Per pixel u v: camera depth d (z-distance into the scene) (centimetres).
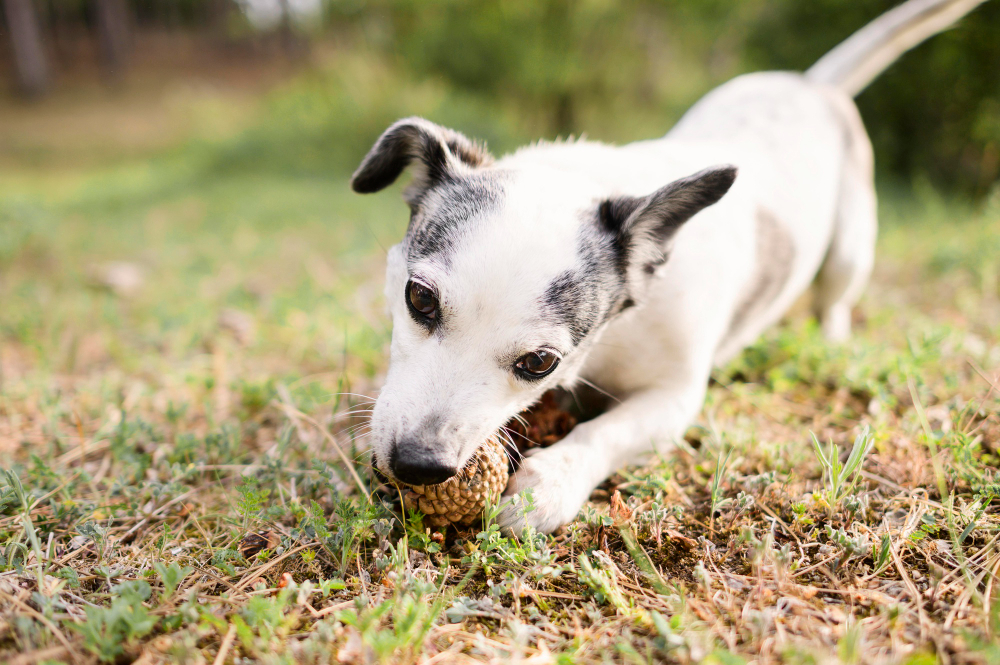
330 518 35
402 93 178
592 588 31
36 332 63
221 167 176
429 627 28
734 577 32
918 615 30
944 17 67
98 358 58
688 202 38
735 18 185
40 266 90
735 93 62
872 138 150
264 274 88
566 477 36
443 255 35
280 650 27
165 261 93
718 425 44
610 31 190
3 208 107
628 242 38
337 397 44
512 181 38
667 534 34
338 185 154
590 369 43
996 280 68
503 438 37
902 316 62
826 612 30
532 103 199
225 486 39
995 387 43
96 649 27
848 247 60
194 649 27
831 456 36
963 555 32
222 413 47
